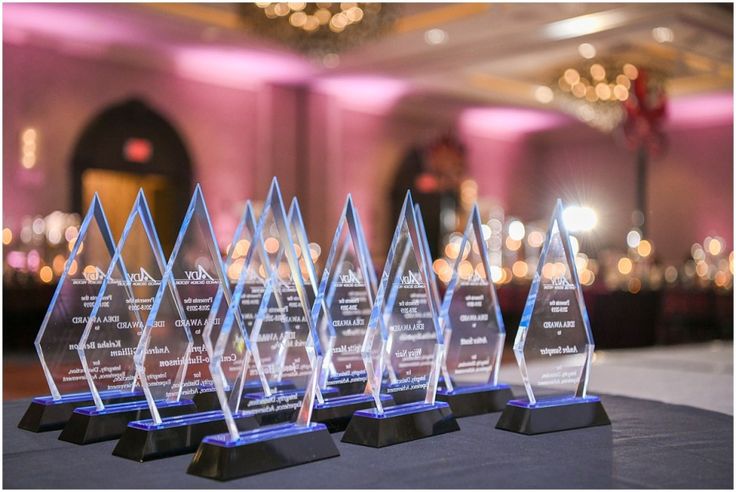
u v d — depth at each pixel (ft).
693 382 18.37
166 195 37.88
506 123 51.57
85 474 9.09
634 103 37.68
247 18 28.35
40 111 32.50
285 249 10.23
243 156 39.78
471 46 34.45
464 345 13.61
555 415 11.74
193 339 11.69
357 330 13.25
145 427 10.00
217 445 9.02
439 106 47.37
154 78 36.42
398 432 10.82
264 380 10.33
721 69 38.93
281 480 8.78
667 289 37.50
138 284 12.23
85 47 33.63
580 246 45.50
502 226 47.83
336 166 43.47
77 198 33.76
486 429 11.87
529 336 11.84
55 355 12.13
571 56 37.24
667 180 50.01
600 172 52.95
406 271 11.97
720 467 9.46
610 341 29.55
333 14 27.32
